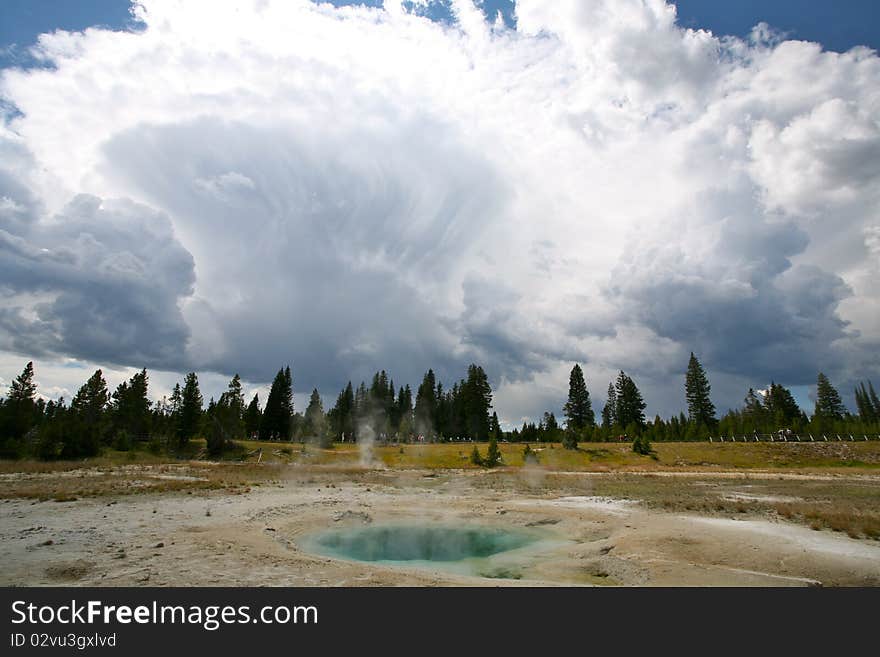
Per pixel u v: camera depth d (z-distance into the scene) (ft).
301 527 64.49
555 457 212.23
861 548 49.85
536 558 51.39
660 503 84.33
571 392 317.63
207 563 42.14
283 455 209.56
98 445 182.39
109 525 56.34
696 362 310.45
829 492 103.86
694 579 41.34
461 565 49.11
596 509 79.56
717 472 171.01
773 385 333.01
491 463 194.39
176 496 83.87
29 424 195.21
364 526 68.44
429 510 80.18
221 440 212.23
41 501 72.90
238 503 78.89
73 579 36.94
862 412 379.76
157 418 264.52
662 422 288.51
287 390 290.35
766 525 62.28
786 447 216.54
